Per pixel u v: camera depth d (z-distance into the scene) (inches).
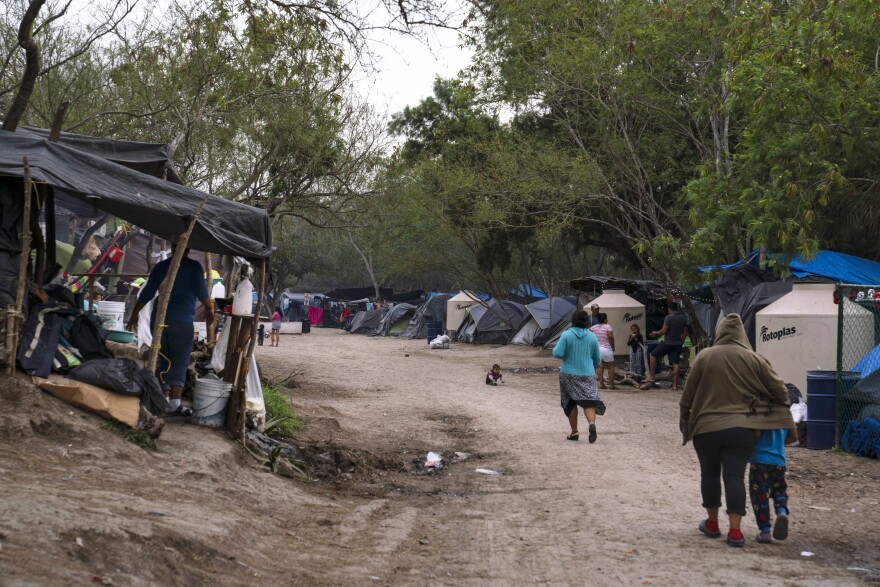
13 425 246.7
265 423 404.5
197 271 352.2
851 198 740.0
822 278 720.3
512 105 1097.4
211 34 626.5
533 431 510.9
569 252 1927.9
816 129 633.0
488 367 1083.9
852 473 368.5
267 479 312.5
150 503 214.7
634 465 383.6
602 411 461.4
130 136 714.2
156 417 290.7
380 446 448.8
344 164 877.2
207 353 427.2
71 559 147.5
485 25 450.3
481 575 203.8
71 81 723.4
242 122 755.4
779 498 237.1
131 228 625.0
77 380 280.2
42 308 294.7
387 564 213.6
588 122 1133.1
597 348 463.8
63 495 196.1
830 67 618.8
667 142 1079.0
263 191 892.0
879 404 420.2
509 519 278.2
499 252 1617.9
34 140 299.6
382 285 3218.5
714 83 948.6
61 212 590.2
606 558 218.5
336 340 1825.8
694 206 830.5
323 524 259.8
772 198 687.7
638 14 943.7
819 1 767.1
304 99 766.5
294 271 2967.5
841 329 436.1
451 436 499.8
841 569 209.2
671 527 258.5
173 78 685.9
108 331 387.5
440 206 1496.1
